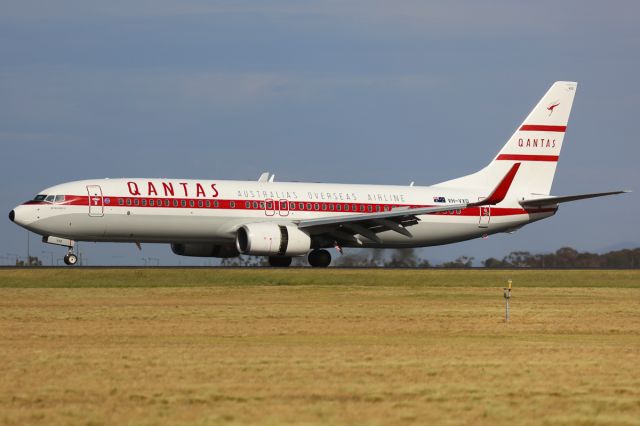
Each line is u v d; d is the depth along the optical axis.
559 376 62.28
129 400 53.53
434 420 49.31
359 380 60.03
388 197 185.00
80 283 135.38
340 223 171.00
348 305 111.88
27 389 56.53
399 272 161.75
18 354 69.62
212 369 63.50
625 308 114.44
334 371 63.25
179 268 156.75
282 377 60.81
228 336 82.00
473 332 88.56
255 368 63.97
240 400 53.72
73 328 86.50
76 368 63.53
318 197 178.25
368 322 94.44
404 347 76.00
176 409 51.28
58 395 54.81
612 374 63.25
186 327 87.88
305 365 65.50
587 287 152.25
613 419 49.88
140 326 88.38
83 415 49.84
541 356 71.38
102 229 163.00
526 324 95.56
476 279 157.25
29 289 128.00
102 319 93.81
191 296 121.75
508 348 76.19
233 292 127.69
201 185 169.62
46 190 163.12
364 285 143.25
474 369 64.62
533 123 198.38
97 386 57.41
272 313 101.06
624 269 193.88
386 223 174.12
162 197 165.75
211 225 168.75
